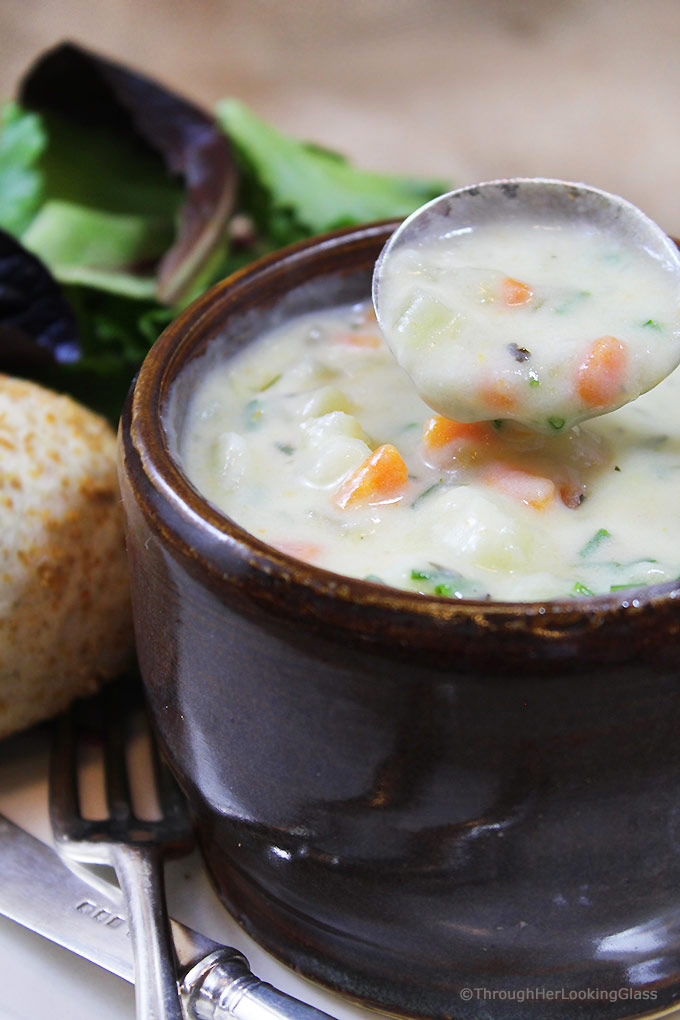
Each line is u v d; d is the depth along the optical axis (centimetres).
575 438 38
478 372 37
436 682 33
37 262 47
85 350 49
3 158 53
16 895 37
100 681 41
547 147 73
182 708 36
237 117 53
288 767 34
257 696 34
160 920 36
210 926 37
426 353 38
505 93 79
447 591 35
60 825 39
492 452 38
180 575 34
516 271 39
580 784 33
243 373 40
